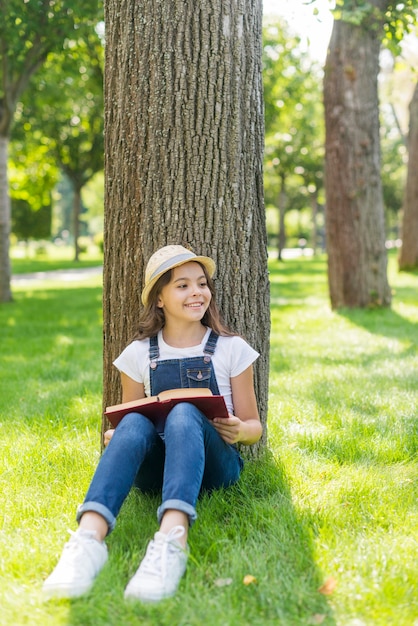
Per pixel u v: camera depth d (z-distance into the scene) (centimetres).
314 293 1411
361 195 1017
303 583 226
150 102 309
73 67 1352
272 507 283
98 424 430
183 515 237
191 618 208
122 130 316
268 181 3388
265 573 232
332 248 1049
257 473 319
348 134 1010
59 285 1975
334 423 416
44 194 2277
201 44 306
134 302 323
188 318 285
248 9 312
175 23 304
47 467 339
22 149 1977
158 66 307
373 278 1030
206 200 315
